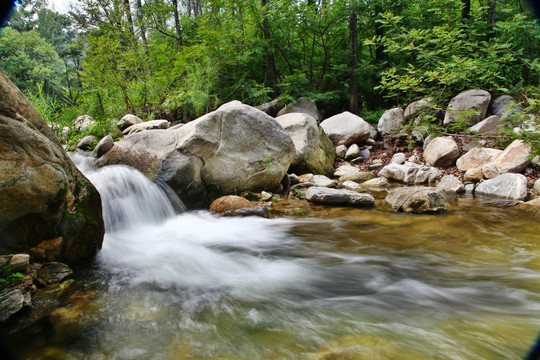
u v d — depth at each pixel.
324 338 2.32
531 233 4.47
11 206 2.73
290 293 3.07
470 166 7.74
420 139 9.65
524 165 6.80
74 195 3.36
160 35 14.27
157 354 2.13
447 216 5.33
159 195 5.45
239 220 5.46
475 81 9.66
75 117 8.24
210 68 11.27
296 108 12.15
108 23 10.40
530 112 6.61
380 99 13.52
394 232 4.71
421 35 9.93
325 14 12.20
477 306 2.76
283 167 7.13
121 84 10.36
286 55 13.49
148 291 3.03
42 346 2.20
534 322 2.48
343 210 5.93
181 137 6.01
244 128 6.57
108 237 4.30
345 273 3.50
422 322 2.53
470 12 10.31
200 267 3.67
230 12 12.46
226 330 2.43
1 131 2.68
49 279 2.91
